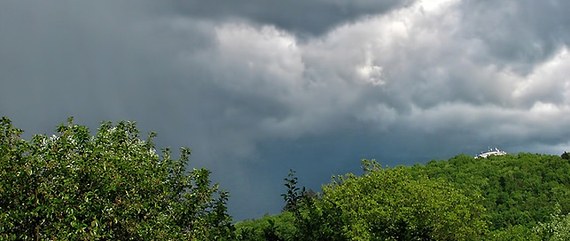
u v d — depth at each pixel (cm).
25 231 1257
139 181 1488
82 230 1233
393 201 3216
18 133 1366
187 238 1490
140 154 1612
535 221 5316
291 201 1336
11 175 1255
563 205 5438
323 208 1327
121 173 1446
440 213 3153
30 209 1266
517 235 4262
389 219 2997
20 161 1287
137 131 1744
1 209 1219
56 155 1374
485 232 3606
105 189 1372
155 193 1544
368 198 3234
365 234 2377
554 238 4628
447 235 3241
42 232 1264
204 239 1471
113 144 1595
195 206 1545
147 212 1452
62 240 1210
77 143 1474
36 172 1298
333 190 3472
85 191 1355
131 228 1364
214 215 1502
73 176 1342
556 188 5894
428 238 1418
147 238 1395
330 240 1244
